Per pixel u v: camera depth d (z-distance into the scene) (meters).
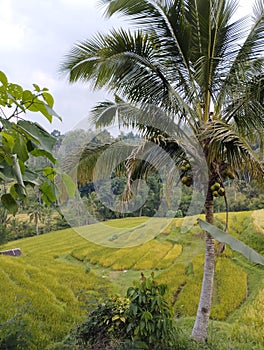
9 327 3.60
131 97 4.24
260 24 4.11
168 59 4.26
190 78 4.24
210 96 4.38
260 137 4.13
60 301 4.89
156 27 4.03
